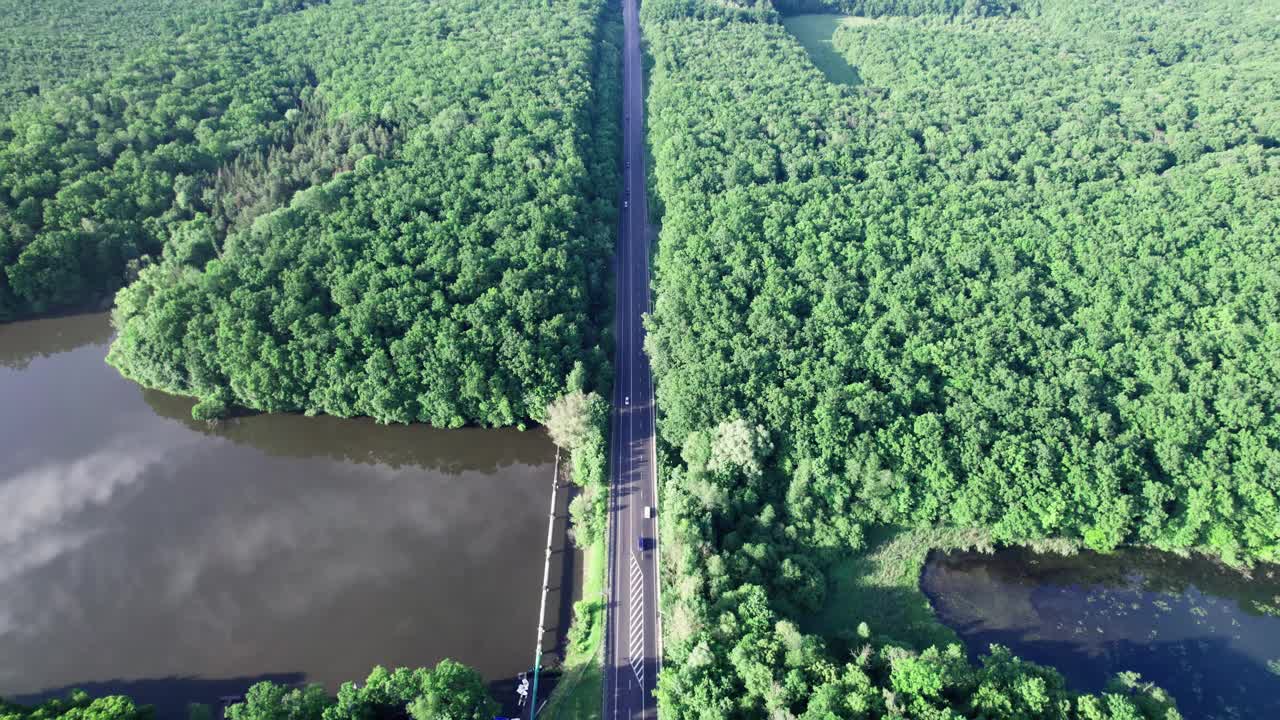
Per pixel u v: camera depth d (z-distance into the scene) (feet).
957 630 579.07
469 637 573.33
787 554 594.24
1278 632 580.71
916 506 625.41
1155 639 575.79
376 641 570.05
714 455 636.07
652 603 572.10
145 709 484.74
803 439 638.12
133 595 604.49
